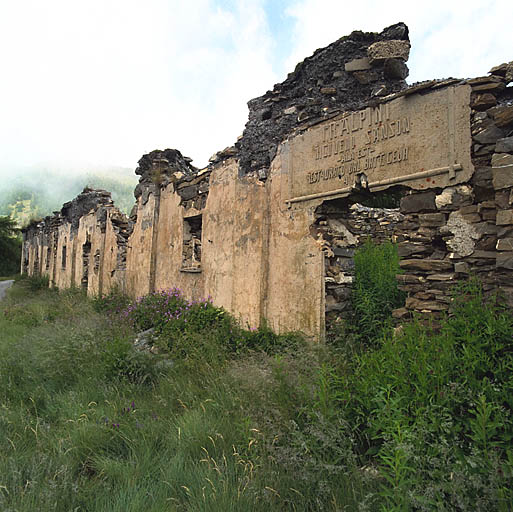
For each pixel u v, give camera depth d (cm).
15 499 245
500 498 183
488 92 374
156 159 1038
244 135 685
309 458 255
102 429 339
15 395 440
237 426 319
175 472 274
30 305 1199
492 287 361
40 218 2788
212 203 782
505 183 345
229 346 565
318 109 557
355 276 568
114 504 245
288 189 591
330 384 324
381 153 462
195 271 816
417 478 204
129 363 493
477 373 273
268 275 620
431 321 374
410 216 431
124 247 1234
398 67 484
